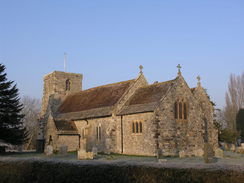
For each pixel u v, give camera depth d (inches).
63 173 562.3
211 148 1104.2
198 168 455.8
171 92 1497.3
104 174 508.1
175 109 1504.7
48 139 1830.7
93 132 1744.6
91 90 2118.6
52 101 2293.3
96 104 1834.4
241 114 2682.1
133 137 1517.0
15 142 1637.6
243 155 1515.7
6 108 1616.6
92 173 524.4
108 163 565.0
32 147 2701.8
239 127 2669.8
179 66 1585.9
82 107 1953.7
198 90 1733.5
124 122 1587.1
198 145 1556.3
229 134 2208.4
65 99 2349.9
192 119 1561.3
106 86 1990.7
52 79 2386.8
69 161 639.1
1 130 1587.1
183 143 1492.4
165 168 471.5
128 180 473.4
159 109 1427.2
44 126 1920.5
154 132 1392.7
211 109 1759.4
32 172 622.2
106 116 1654.8
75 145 1823.3
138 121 1496.1
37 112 3850.9
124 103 1664.6
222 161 1157.1
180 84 1552.7
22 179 625.6
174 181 440.5
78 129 1873.8
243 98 2733.8
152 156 1389.0
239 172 418.3
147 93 1625.2
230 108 2780.5
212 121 1742.1
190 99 1578.5
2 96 1614.2
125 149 1561.3
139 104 1557.6
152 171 469.7
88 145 1771.7
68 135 1801.2
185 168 461.1
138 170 482.3
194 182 425.1
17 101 1670.8
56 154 1601.9
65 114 2057.1
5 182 652.7
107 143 1594.5
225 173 421.1
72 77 2476.6
